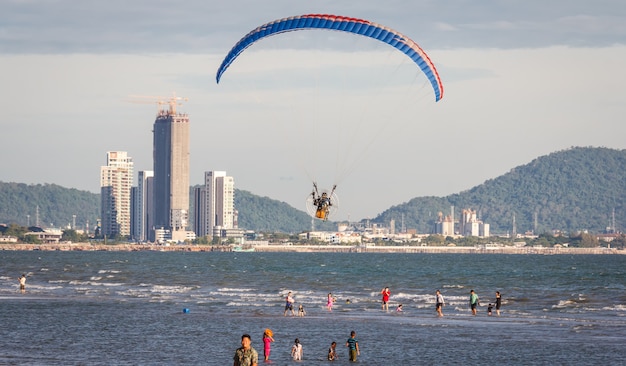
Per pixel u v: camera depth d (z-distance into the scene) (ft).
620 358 293.02
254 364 192.65
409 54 318.24
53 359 287.07
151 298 539.29
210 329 369.30
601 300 517.96
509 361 289.33
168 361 285.43
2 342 325.83
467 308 471.21
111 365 277.03
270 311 451.12
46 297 541.34
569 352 305.53
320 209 292.40
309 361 289.74
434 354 303.07
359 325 384.88
